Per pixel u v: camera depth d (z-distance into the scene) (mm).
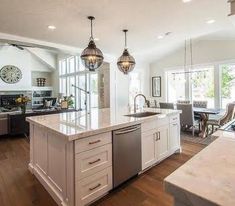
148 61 7574
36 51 9555
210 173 746
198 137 5016
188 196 623
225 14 3080
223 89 5930
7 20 3068
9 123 5188
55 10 2738
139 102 7324
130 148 2574
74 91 8672
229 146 1099
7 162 3438
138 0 2533
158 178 2762
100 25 3387
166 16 3098
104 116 3018
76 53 5160
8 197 2305
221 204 549
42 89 10734
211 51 6031
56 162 2197
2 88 8820
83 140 1984
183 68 6762
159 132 3184
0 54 8742
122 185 2566
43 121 2574
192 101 6320
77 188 1944
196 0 2594
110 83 6016
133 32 3850
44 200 2238
